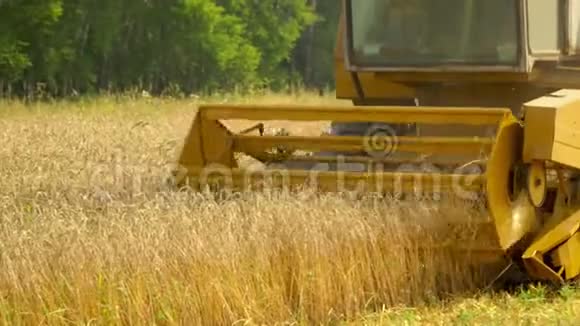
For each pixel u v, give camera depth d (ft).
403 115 113.09
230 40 539.70
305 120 117.19
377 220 109.40
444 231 112.06
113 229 97.86
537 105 108.68
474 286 115.03
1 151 175.11
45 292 91.40
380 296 109.09
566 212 114.93
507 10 119.44
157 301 95.25
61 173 144.87
